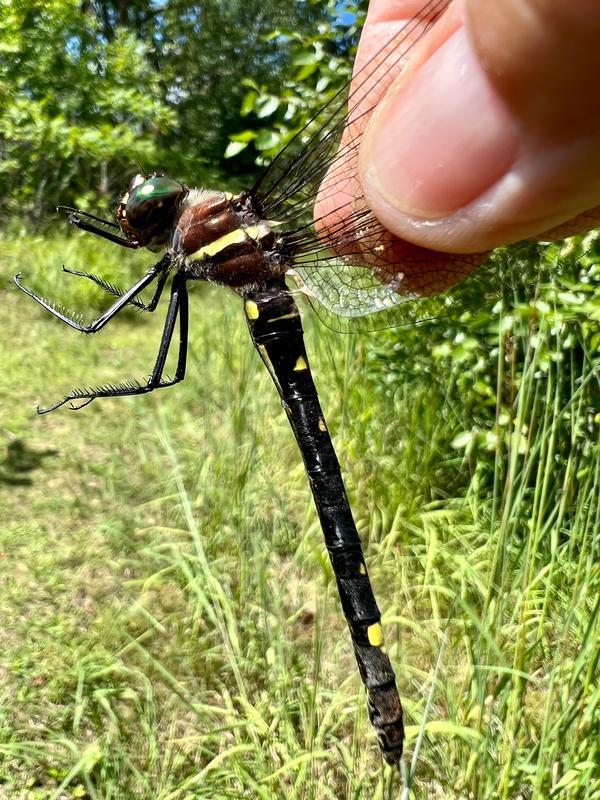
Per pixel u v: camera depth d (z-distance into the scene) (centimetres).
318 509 8
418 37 7
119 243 9
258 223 8
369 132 5
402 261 7
